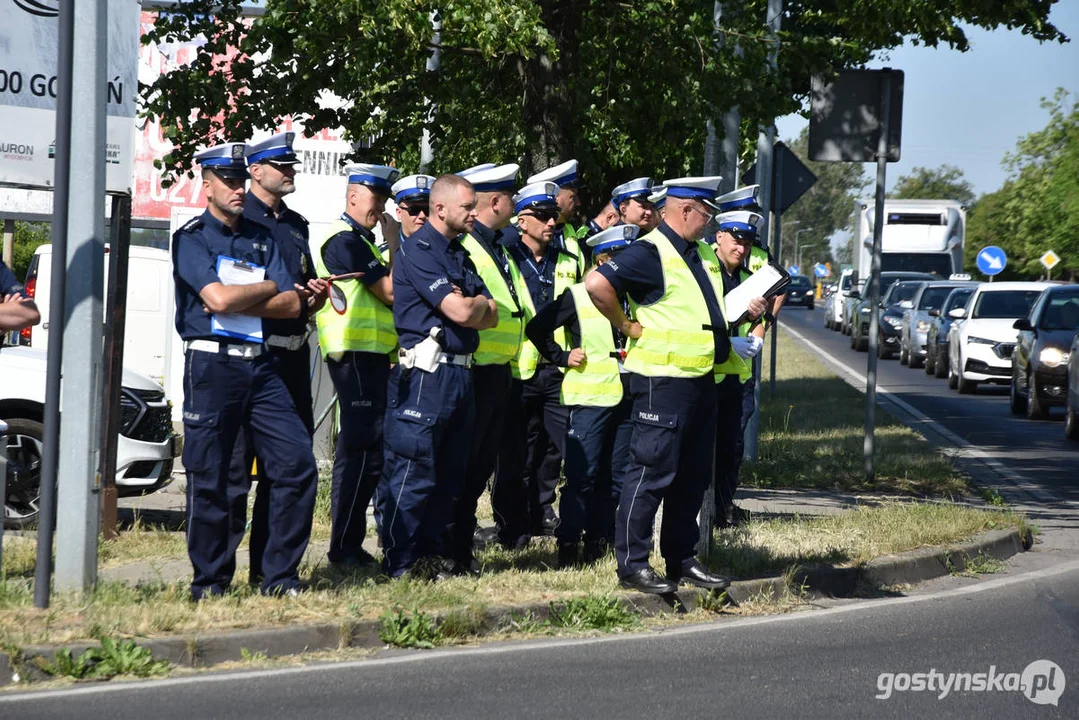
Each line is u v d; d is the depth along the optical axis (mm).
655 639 12914
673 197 13812
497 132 24453
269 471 13195
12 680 10969
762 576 15055
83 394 12891
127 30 17234
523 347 16656
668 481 13914
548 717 10234
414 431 13922
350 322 15000
